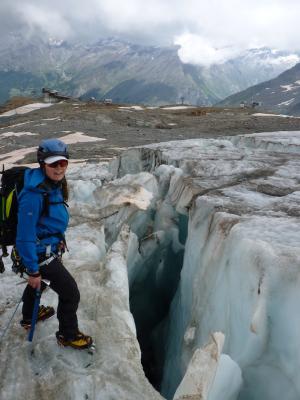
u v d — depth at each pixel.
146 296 9.23
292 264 4.19
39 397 3.68
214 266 5.55
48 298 5.09
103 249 7.35
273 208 6.31
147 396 3.73
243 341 4.44
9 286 5.50
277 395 4.07
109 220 8.76
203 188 7.77
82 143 29.50
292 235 4.97
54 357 4.05
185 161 10.41
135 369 3.99
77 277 5.58
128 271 7.55
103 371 3.91
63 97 73.56
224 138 17.36
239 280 4.68
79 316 4.75
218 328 5.00
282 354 4.11
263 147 14.72
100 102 68.50
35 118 47.66
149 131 35.78
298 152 12.47
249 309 4.38
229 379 4.10
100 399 3.64
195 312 5.77
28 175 3.52
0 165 23.19
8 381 3.86
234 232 5.21
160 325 8.62
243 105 63.22
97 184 12.76
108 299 5.07
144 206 8.93
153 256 8.80
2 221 3.58
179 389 3.79
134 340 4.42
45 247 3.68
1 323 4.68
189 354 5.48
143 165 14.11
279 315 4.18
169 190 9.59
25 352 4.18
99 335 4.41
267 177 8.34
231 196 7.01
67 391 3.71
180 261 8.98
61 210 3.67
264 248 4.48
